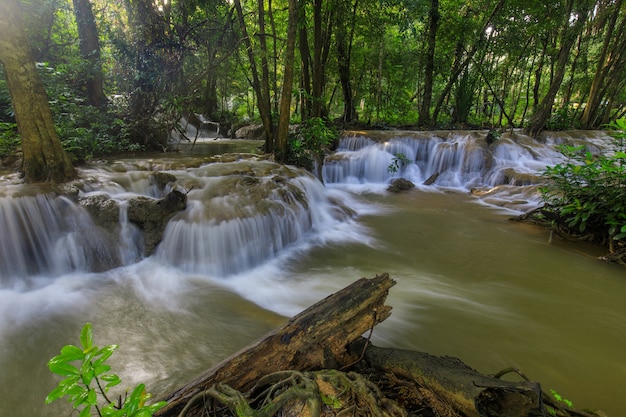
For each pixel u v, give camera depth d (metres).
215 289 4.23
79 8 9.07
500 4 12.27
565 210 5.54
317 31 10.33
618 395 2.54
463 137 11.37
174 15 9.77
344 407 1.71
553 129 13.91
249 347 2.02
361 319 2.32
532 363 2.88
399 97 17.86
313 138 9.08
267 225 5.34
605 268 4.84
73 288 4.05
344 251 5.48
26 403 2.42
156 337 3.16
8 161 5.66
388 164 11.15
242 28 8.33
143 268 4.59
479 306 3.83
